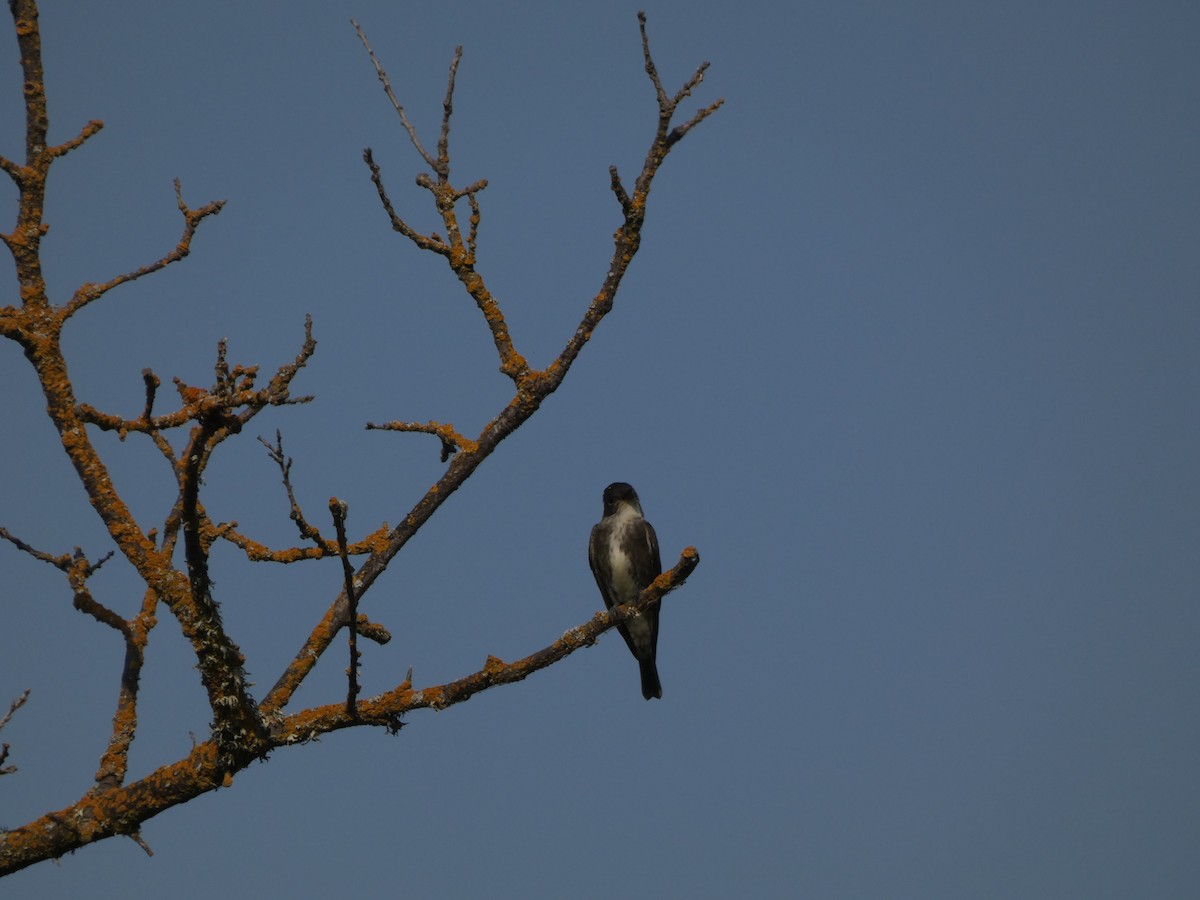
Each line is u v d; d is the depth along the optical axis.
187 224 10.55
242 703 9.47
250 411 10.69
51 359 9.81
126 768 10.04
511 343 12.12
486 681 10.26
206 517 10.97
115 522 9.48
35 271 9.99
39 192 10.09
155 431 8.96
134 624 10.52
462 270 12.23
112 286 10.24
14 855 9.36
